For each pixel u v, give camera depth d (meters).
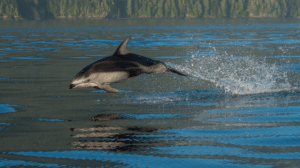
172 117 23.72
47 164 15.73
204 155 16.66
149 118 23.52
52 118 23.55
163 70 23.12
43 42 88.62
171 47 75.94
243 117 23.48
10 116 23.97
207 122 22.38
